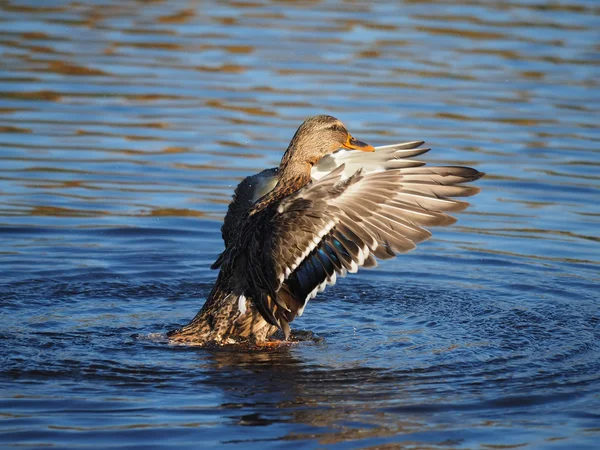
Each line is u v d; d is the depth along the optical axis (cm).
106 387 845
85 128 1747
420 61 2191
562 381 875
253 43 2305
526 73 2120
